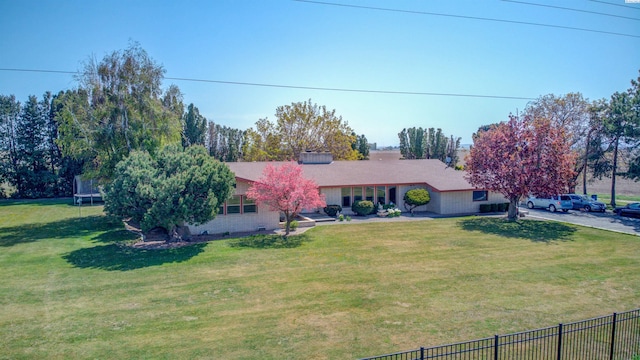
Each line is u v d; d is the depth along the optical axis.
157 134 29.23
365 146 57.31
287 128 48.34
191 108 54.53
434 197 31.92
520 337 10.62
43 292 14.20
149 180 19.69
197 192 20.28
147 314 12.23
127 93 28.38
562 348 10.09
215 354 9.73
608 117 35.44
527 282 15.02
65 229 26.67
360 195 31.19
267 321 11.66
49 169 51.88
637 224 26.77
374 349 9.95
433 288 14.34
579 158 38.19
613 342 9.45
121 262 17.97
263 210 25.31
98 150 29.08
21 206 40.69
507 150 26.88
